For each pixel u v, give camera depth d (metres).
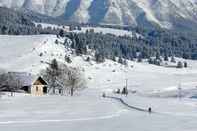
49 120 105.00
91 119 109.25
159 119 112.62
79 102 164.25
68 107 140.38
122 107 148.12
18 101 162.75
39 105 145.62
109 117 114.69
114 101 178.88
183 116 121.38
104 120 107.81
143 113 128.25
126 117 115.88
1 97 185.88
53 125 97.00
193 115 124.81
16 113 118.81
